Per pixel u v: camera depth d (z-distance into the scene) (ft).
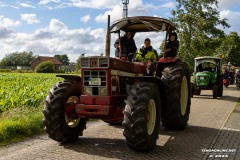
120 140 23.18
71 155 19.22
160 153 19.89
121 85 21.61
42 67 238.07
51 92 21.43
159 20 24.36
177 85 24.67
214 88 55.06
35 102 36.88
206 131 26.53
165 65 26.53
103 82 20.34
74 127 22.27
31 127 25.21
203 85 57.67
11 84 64.34
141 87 19.83
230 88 85.97
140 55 25.40
